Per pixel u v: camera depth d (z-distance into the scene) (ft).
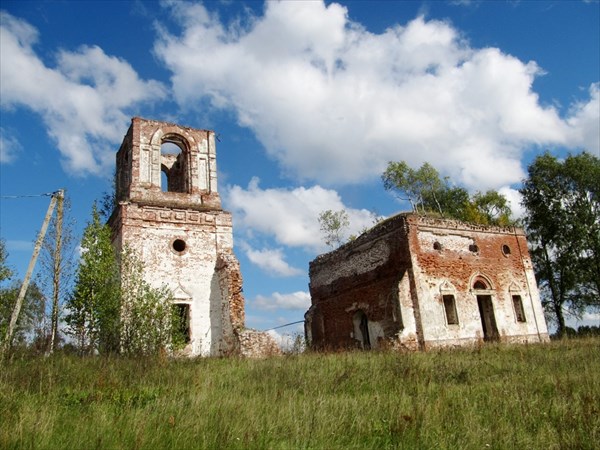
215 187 90.33
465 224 99.09
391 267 92.68
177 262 81.51
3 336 62.59
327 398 32.91
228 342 77.71
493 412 28.78
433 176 149.79
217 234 86.02
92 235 72.64
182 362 58.39
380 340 91.35
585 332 123.95
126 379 41.52
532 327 100.83
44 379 39.34
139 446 21.30
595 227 127.03
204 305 81.05
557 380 36.19
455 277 93.56
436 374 44.34
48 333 67.87
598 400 30.73
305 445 23.07
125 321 68.90
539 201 137.18
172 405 29.25
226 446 22.33
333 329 106.22
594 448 23.11
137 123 88.12
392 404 30.30
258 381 41.93
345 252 105.81
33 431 22.88
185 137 91.45
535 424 26.76
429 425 26.11
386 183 149.79
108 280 71.46
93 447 21.48
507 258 103.09
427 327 86.02
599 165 131.03
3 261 97.45
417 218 92.68
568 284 130.52
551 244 135.74
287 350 74.49
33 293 83.66
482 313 98.78
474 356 58.54
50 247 72.13
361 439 24.68
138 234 80.18
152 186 85.51
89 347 66.95
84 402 32.68
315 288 114.11
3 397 31.42
